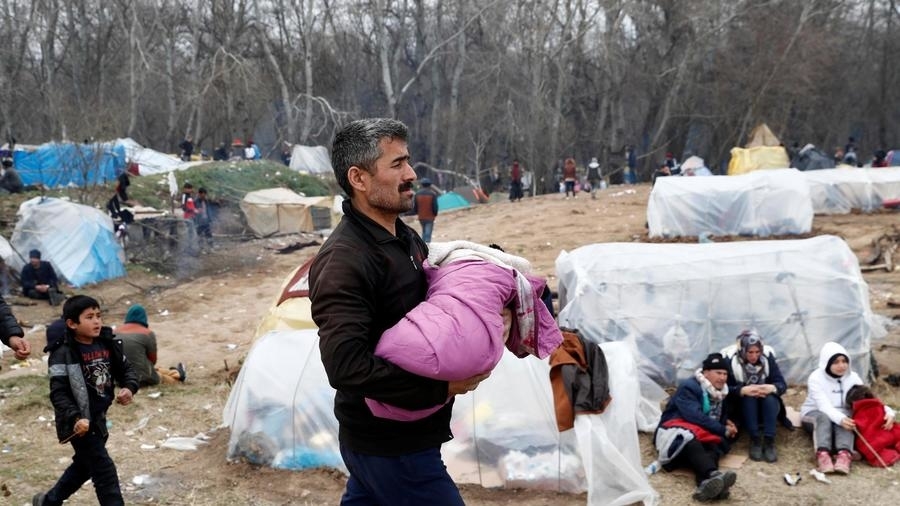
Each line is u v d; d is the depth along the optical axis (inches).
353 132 102.6
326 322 96.9
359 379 94.0
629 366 253.9
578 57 1955.0
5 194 887.1
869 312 333.1
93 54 1969.7
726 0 1779.0
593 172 1290.6
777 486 242.4
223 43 1940.2
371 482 107.0
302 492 232.1
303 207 991.0
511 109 1788.9
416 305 104.0
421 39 2039.9
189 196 861.8
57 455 264.4
